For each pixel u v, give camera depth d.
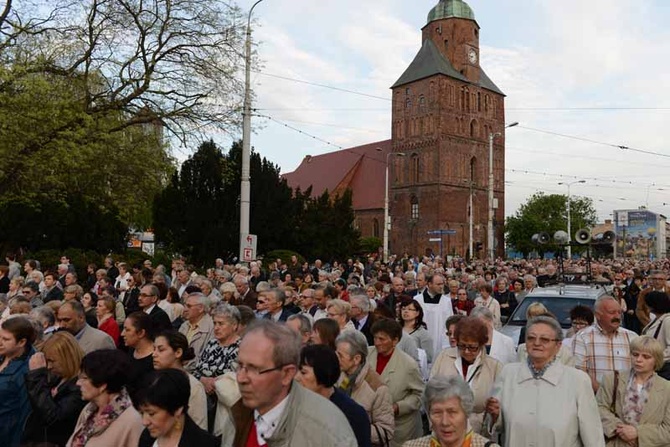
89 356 4.33
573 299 11.59
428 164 69.31
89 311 9.55
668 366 6.37
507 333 10.73
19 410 5.39
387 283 16.06
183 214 30.03
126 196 25.02
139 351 6.07
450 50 72.19
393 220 73.19
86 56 21.30
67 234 29.48
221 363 6.14
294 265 23.22
